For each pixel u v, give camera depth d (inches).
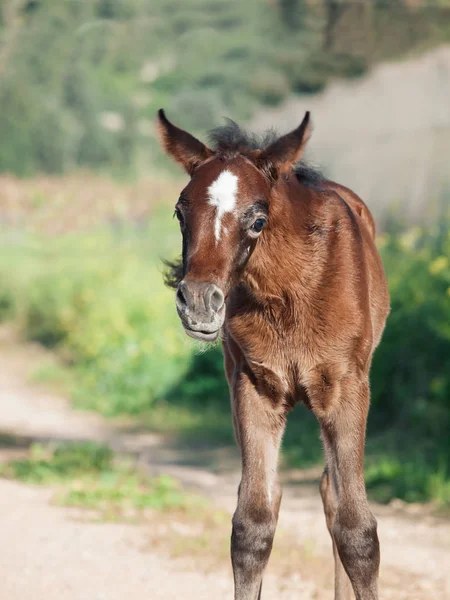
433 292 588.1
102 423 693.9
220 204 231.3
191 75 2842.0
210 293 222.2
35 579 319.0
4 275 1165.1
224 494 492.7
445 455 516.1
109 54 3036.4
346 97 1219.2
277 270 252.2
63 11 2871.6
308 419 641.0
